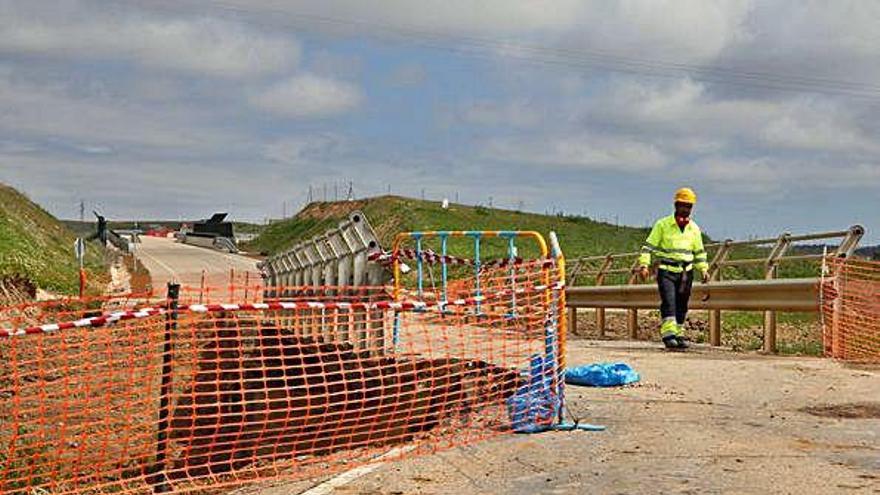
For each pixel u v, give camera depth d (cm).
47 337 1254
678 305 1545
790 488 629
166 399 786
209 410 1186
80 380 985
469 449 797
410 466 748
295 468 818
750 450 747
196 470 909
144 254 8750
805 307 1410
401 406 1079
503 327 1152
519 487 664
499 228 6419
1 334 703
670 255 1527
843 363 1286
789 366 1248
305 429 1055
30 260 3591
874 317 1377
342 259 1619
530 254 5259
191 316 1170
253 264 7112
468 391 1039
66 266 4234
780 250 1516
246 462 900
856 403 961
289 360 1438
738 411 922
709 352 1491
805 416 893
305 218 10562
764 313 1525
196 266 6769
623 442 792
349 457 827
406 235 1420
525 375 1035
